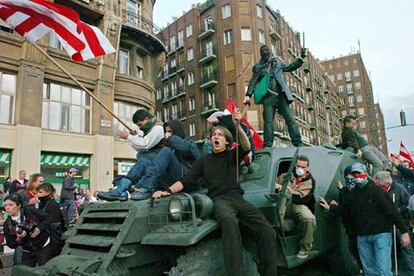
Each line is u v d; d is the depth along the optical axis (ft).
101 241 12.04
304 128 163.94
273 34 130.41
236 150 12.49
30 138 52.13
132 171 15.90
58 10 18.95
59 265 11.71
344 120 22.71
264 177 15.24
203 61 132.77
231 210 11.32
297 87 161.89
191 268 10.69
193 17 142.41
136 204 12.31
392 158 29.53
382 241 15.01
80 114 60.23
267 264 11.14
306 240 14.33
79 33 19.66
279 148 17.02
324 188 16.81
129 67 71.00
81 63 60.08
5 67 51.70
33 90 53.16
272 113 21.86
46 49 55.16
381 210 15.25
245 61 120.98
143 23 73.82
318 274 17.69
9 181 42.32
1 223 26.96
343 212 16.03
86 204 15.34
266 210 13.84
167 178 15.06
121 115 66.95
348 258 17.67
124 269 11.50
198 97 136.15
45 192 16.65
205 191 14.61
